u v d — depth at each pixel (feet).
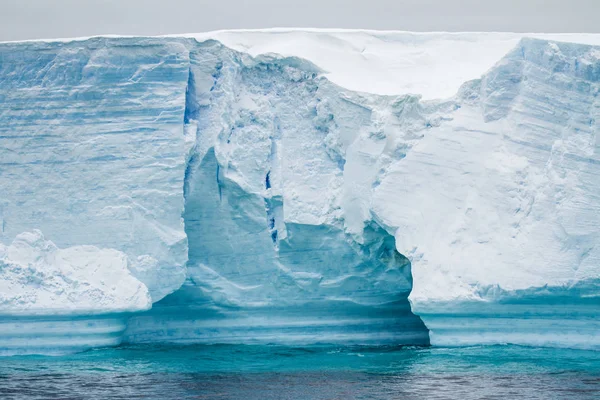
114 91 137.39
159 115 137.28
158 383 114.42
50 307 129.70
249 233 141.49
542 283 126.31
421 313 132.16
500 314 130.62
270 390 110.22
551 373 116.47
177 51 138.41
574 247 127.34
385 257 140.67
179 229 136.56
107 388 111.55
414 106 138.00
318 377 117.50
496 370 118.62
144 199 136.05
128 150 136.67
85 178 136.46
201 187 140.05
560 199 129.49
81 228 135.64
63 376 118.52
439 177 135.33
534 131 133.80
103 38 137.59
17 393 109.29
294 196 140.56
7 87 138.00
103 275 132.67
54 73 137.59
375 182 138.21
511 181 132.26
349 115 139.74
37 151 137.28
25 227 136.26
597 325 127.95
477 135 136.15
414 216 134.31
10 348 132.26
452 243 132.26
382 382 113.80
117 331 135.95
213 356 132.57
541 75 134.31
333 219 140.15
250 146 140.97
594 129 130.41
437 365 122.72
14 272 130.93
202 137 139.95
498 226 131.34
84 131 137.08
